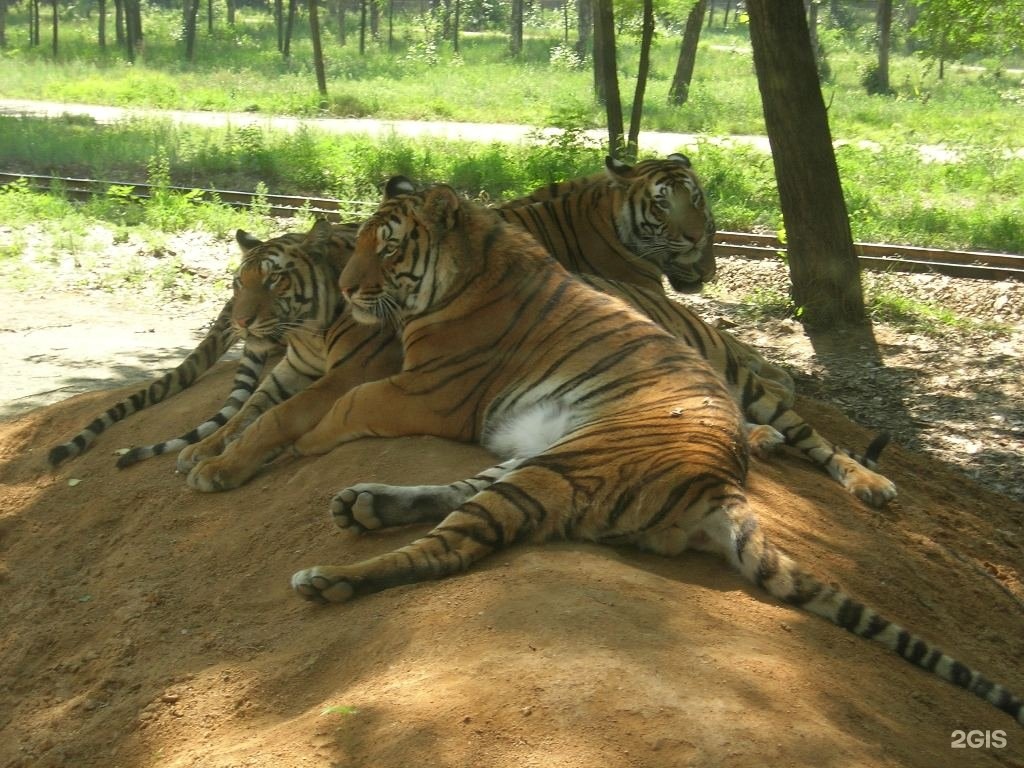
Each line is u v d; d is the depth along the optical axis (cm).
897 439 1082
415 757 362
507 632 425
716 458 534
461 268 649
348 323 721
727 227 1872
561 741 359
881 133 3183
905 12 6406
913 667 485
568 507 520
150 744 452
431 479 592
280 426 691
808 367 1298
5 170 2412
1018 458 1037
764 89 1416
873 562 616
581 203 877
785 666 419
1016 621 646
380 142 2594
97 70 4569
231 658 498
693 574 509
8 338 1360
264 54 5134
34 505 765
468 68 4869
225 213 1933
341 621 482
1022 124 3516
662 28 6191
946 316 1445
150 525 673
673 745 355
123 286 1616
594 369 599
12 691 563
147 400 884
